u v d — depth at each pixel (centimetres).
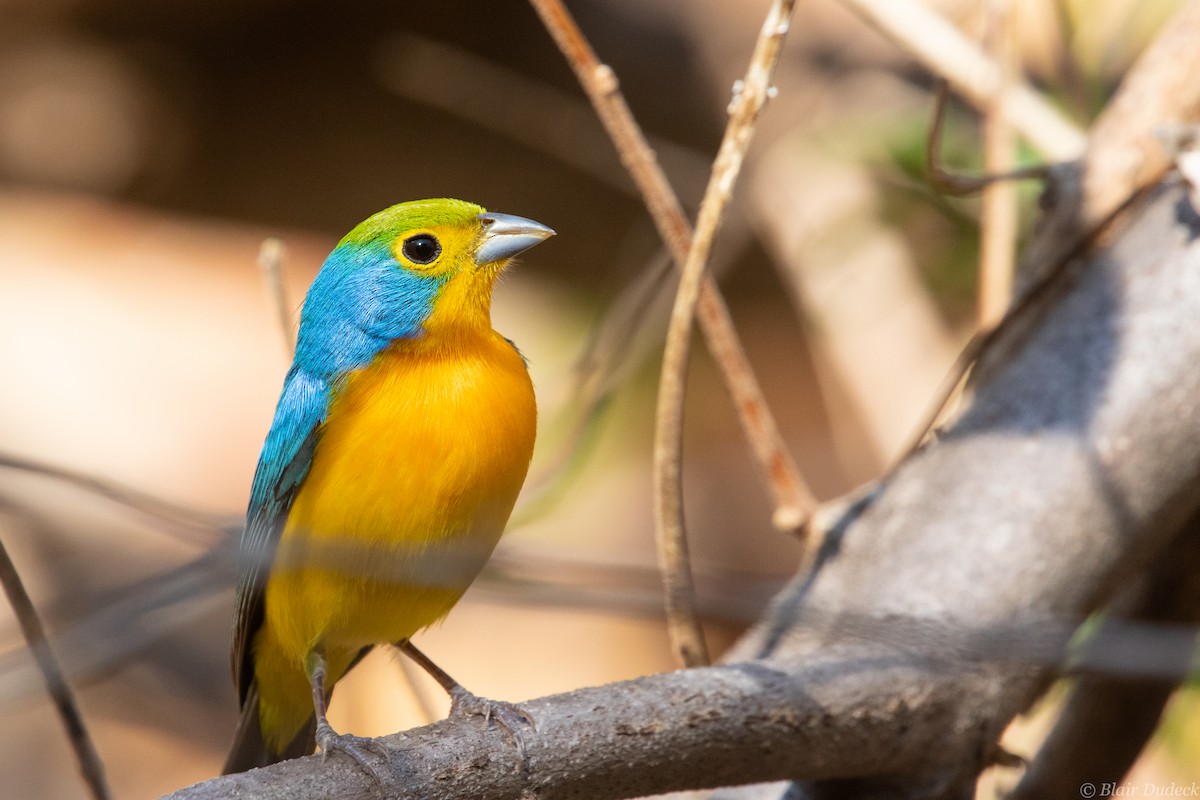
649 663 1698
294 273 2359
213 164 2388
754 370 2070
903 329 1227
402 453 790
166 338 2270
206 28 2309
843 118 1328
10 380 2152
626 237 2192
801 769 635
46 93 2370
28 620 586
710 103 2028
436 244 864
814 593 723
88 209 2442
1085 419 700
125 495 501
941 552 689
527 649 1700
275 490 836
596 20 2069
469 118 2050
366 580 802
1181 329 701
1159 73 775
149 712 1617
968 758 645
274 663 929
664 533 727
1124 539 682
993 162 918
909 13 986
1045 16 1157
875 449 1271
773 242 1427
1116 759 779
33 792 1516
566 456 890
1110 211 756
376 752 597
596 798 613
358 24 2283
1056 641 519
